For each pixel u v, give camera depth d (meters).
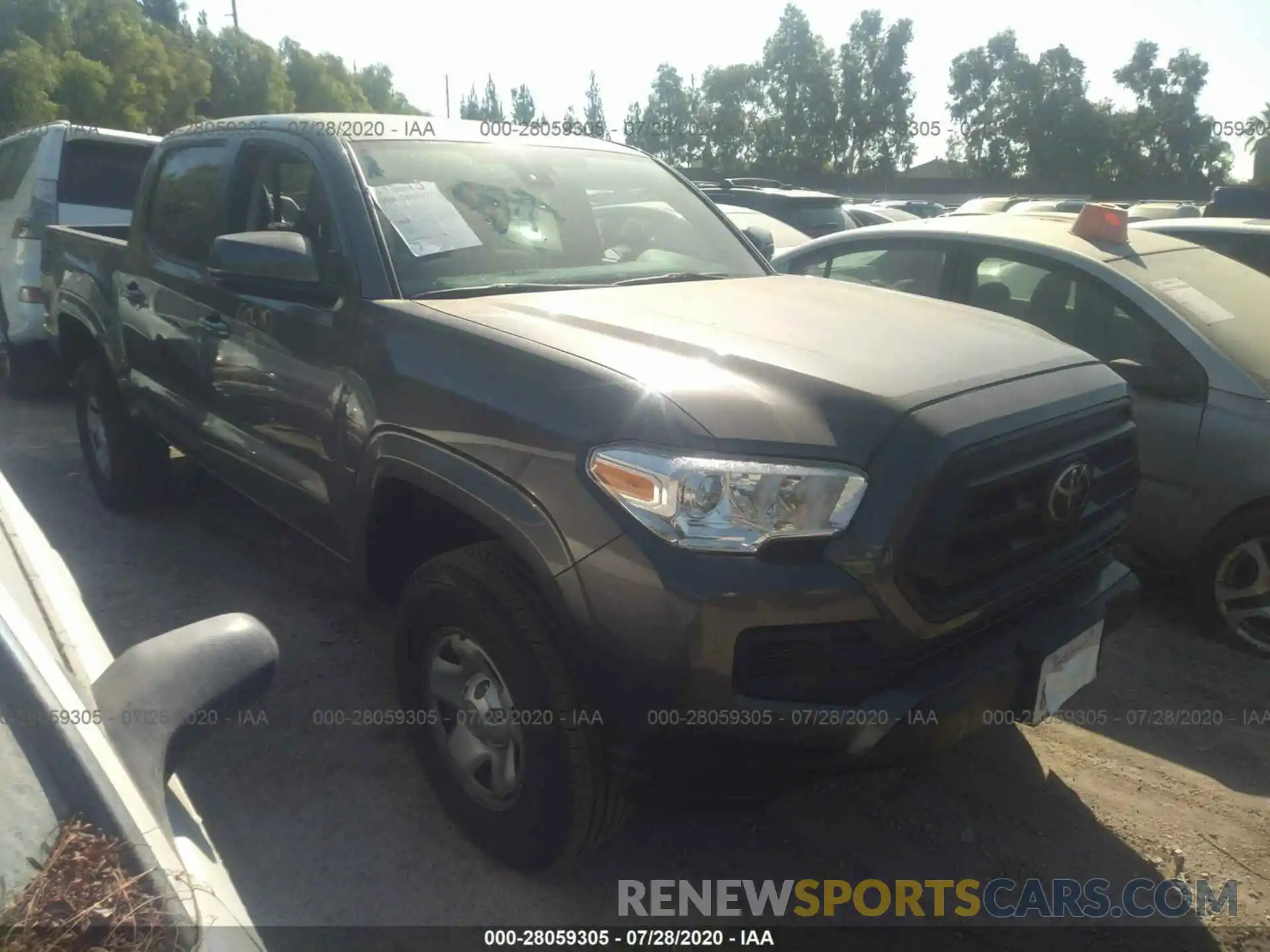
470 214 3.25
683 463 2.08
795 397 2.26
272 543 4.70
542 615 2.31
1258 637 3.93
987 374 2.48
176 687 1.71
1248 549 3.87
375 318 2.83
